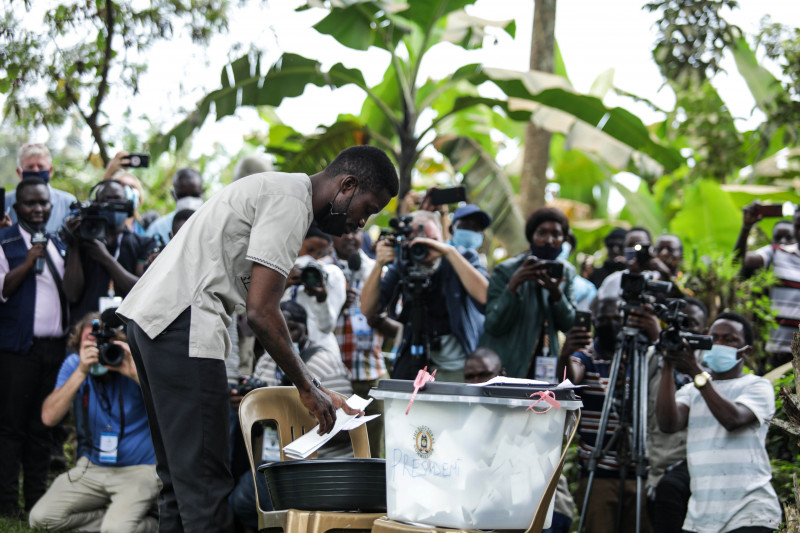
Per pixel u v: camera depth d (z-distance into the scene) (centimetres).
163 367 358
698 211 1048
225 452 365
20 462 638
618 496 553
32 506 632
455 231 672
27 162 712
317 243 675
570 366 568
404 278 598
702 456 505
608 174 1215
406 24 881
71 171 996
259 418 399
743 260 748
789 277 729
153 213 878
